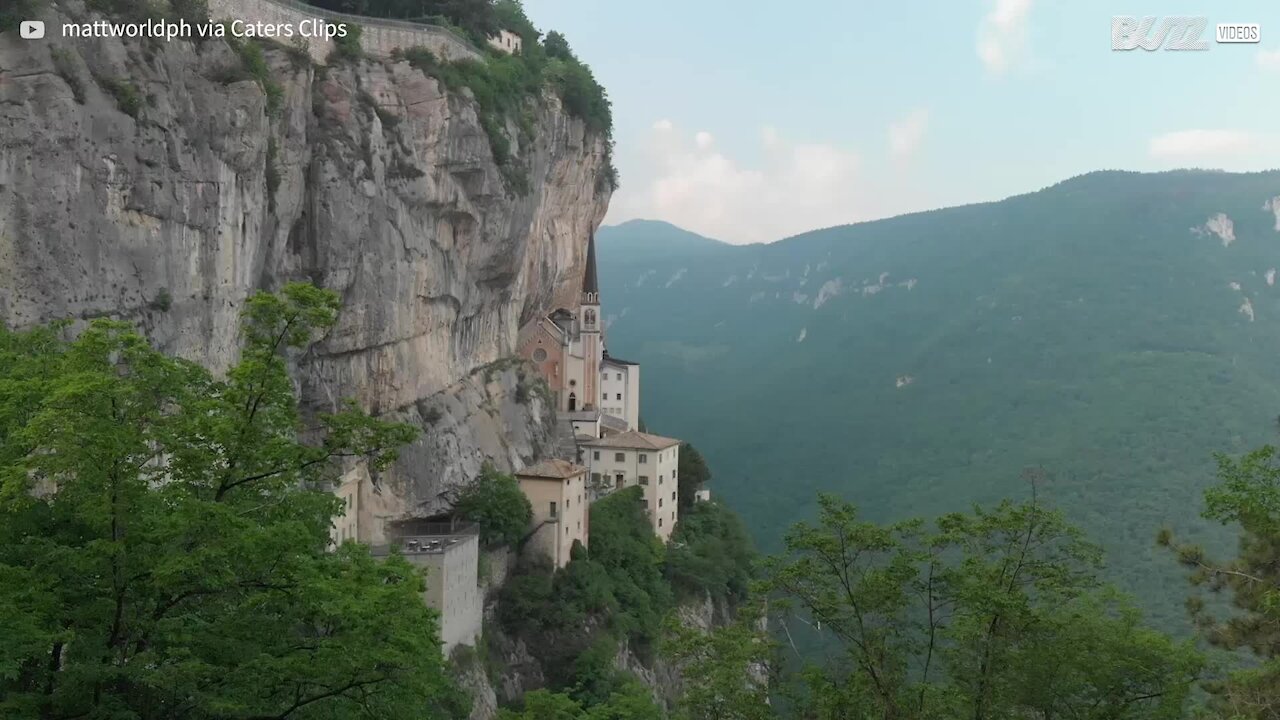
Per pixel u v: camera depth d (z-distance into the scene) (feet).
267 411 102.32
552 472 310.04
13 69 159.22
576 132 390.21
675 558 384.47
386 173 259.80
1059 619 112.57
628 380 484.74
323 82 247.91
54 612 84.33
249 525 89.20
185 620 90.68
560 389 422.41
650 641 322.14
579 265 448.65
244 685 87.35
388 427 108.47
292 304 107.04
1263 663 103.35
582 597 302.66
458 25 345.72
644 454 400.47
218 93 197.88
